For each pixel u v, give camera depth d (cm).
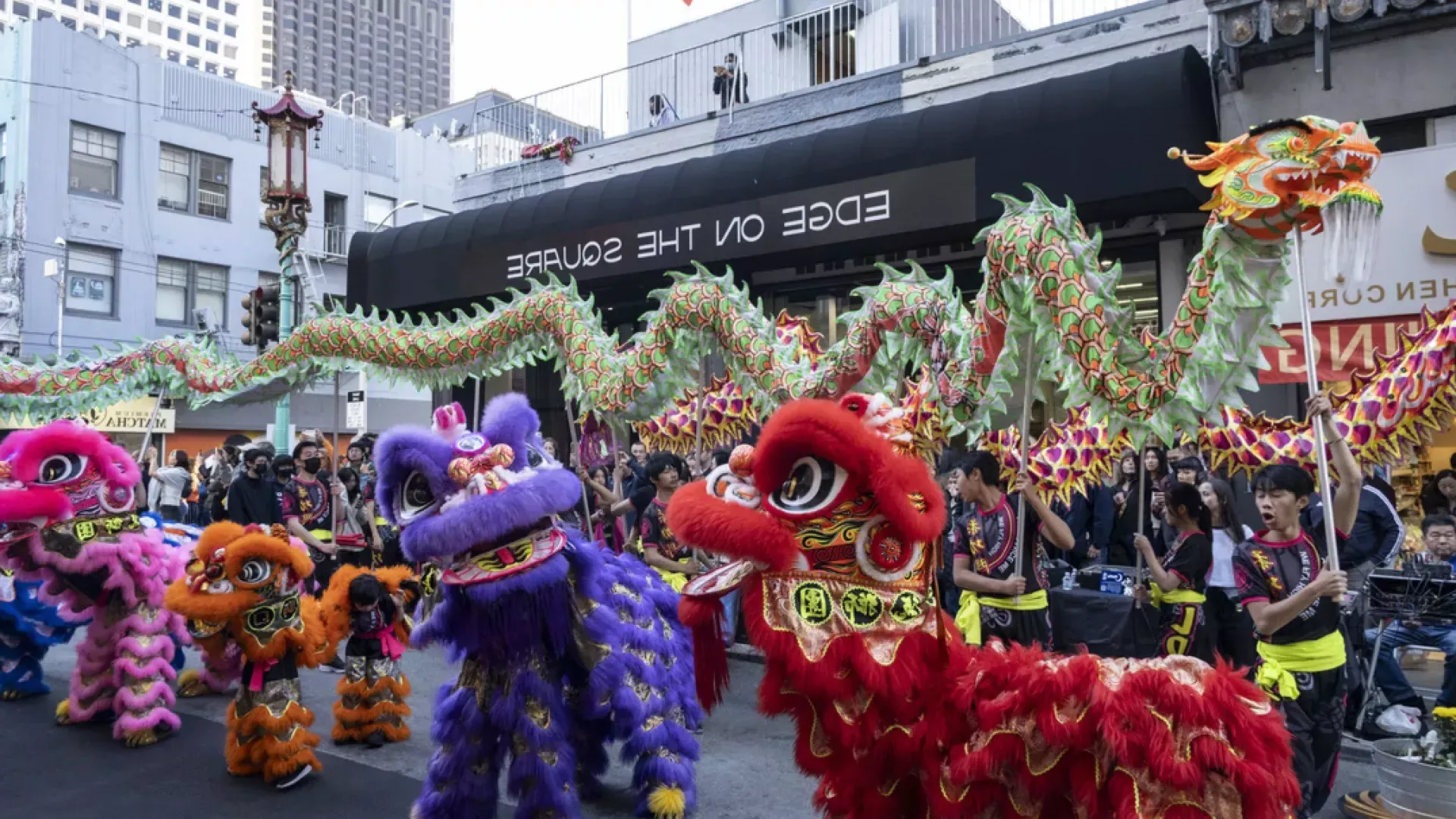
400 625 546
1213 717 193
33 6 7956
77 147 2105
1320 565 346
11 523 514
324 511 819
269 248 2402
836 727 222
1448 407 403
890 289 477
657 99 1368
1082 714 203
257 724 467
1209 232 330
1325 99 797
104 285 2144
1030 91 850
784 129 1142
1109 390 350
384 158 2636
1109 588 614
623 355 561
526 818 340
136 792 454
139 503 778
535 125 1499
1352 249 308
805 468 235
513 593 336
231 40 9950
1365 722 524
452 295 1252
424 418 2603
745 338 514
